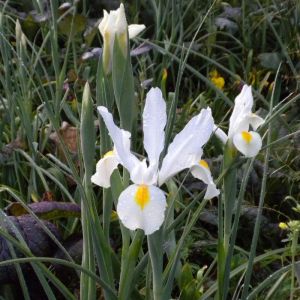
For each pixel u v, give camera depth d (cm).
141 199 29
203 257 52
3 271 43
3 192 58
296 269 37
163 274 35
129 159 31
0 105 68
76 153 58
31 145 58
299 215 58
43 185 59
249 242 55
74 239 47
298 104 71
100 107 31
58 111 61
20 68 62
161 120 31
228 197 36
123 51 34
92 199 35
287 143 61
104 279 35
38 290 45
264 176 36
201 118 32
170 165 31
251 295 37
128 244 35
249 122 35
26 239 44
